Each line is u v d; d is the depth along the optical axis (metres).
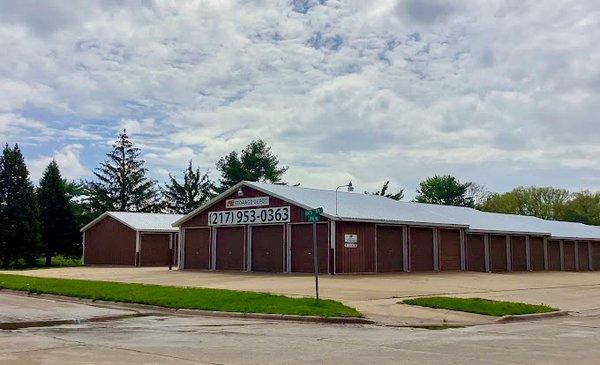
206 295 20.22
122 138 86.50
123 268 44.97
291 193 37.56
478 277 34.25
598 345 12.19
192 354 10.77
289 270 35.66
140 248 50.19
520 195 92.69
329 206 35.69
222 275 33.34
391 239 36.94
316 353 10.94
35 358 10.26
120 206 85.19
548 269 51.72
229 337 13.10
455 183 90.94
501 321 16.97
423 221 38.34
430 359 10.30
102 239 53.06
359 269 34.66
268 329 14.55
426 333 14.12
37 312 17.75
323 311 16.92
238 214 38.38
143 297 20.33
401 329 14.96
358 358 10.40
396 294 22.53
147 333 13.74
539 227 53.12
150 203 87.62
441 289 25.25
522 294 24.81
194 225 40.91
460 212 49.34
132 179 85.81
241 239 38.41
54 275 34.28
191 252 41.03
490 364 9.85
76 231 63.00
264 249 37.09
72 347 11.54
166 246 51.81
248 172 84.25
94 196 84.12
